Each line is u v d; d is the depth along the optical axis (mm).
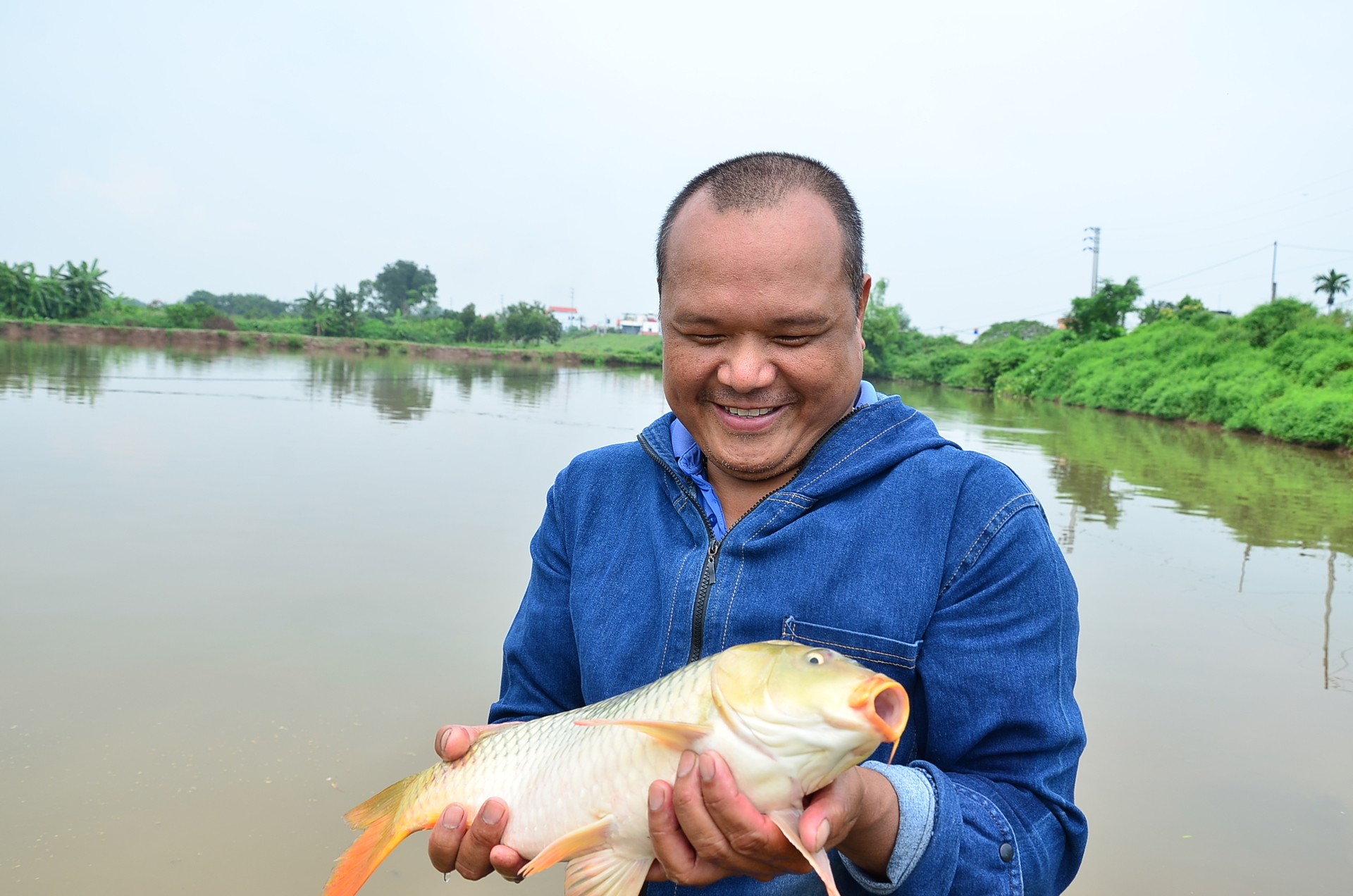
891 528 1422
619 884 1330
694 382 1473
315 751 4086
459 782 1589
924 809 1208
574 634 1781
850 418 1522
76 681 4691
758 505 1494
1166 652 5793
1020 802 1315
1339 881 3361
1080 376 43156
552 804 1419
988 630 1357
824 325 1410
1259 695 5129
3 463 10656
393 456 12766
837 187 1478
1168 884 3314
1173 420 31703
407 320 106750
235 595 6152
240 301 139625
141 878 3148
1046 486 12891
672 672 1416
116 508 8578
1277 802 3938
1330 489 13906
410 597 6277
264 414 17516
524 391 29234
